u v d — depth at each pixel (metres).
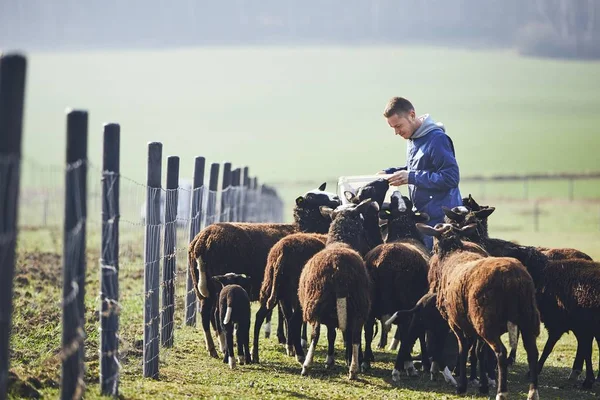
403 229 14.75
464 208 14.09
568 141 110.00
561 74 175.62
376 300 13.38
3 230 7.22
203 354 13.99
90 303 16.59
